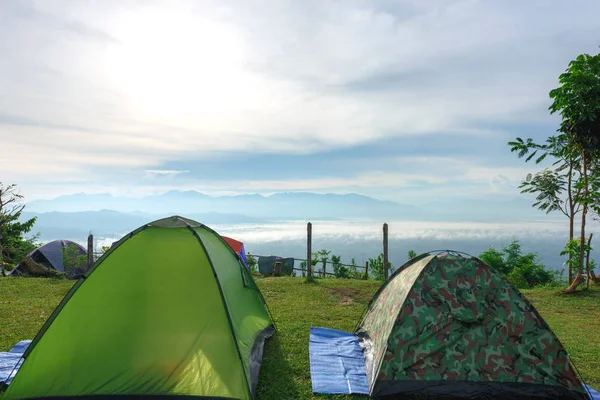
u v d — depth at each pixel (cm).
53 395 279
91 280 311
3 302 594
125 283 313
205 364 293
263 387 312
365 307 594
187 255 324
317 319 518
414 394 304
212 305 312
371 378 317
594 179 791
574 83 703
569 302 688
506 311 320
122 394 280
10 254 1395
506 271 1164
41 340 293
